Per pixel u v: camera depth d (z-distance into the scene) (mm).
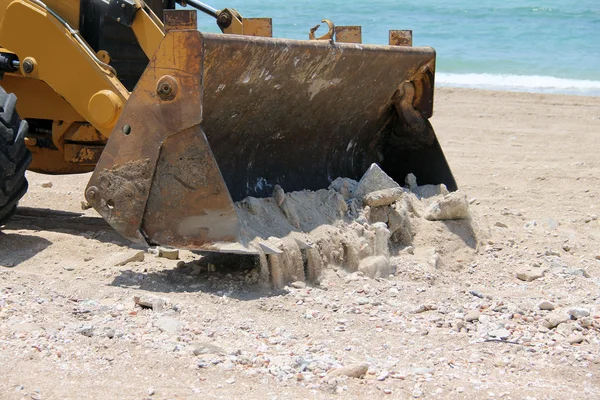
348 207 6750
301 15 33812
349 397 4211
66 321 5031
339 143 7496
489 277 6539
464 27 29859
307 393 4234
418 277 6301
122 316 5156
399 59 7262
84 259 6426
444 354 4832
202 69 5477
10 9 6582
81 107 6418
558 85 20125
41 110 7152
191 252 6613
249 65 5906
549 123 14609
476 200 9172
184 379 4344
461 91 17609
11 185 6348
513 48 25578
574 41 26438
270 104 6426
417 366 4629
